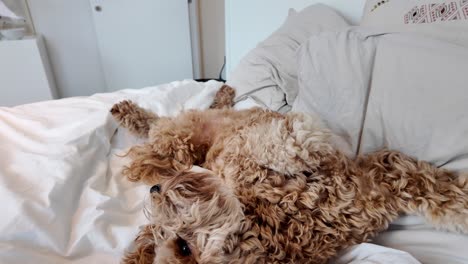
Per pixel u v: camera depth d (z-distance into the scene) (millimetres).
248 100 1231
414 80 632
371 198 543
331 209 525
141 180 808
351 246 539
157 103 1188
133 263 500
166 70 2826
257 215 522
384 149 661
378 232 574
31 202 595
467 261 492
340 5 1426
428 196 548
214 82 1432
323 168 584
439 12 735
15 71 2172
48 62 2463
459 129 553
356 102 739
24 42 2113
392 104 658
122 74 2727
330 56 822
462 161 566
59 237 579
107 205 668
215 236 436
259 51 1319
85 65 2654
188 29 2705
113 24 2500
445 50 623
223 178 632
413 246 542
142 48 2660
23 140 828
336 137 693
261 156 599
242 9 1803
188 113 986
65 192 652
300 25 1304
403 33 733
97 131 890
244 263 439
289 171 580
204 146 892
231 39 1960
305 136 593
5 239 540
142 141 1041
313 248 498
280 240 492
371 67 746
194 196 474
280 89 1173
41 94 2305
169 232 465
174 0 2539
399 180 579
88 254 587
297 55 964
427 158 602
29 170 701
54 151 765
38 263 539
